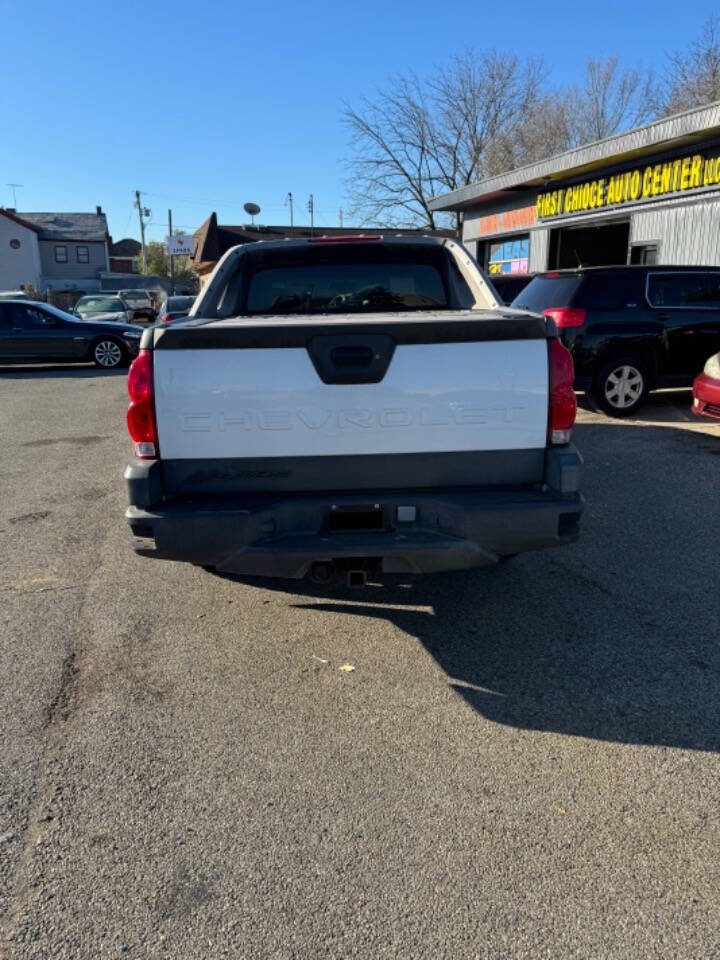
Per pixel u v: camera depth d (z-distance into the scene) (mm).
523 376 3207
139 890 2240
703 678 3365
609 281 8859
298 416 3189
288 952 2031
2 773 2771
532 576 4531
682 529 5270
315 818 2531
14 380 15047
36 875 2297
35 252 56344
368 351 3146
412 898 2201
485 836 2439
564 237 19125
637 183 14953
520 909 2160
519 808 2566
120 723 3088
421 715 3129
